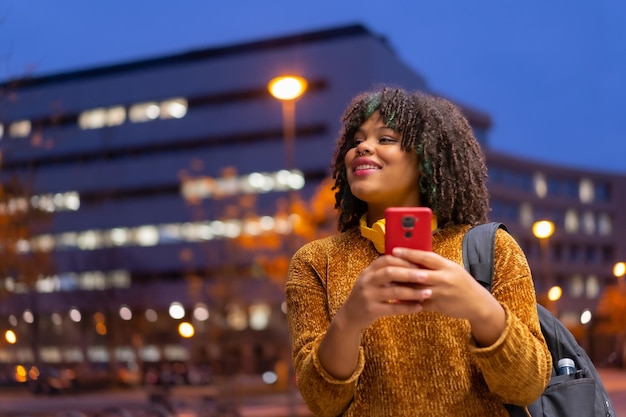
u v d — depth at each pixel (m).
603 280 70.06
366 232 1.77
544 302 10.84
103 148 55.94
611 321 42.50
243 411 21.97
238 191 51.81
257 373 46.66
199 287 51.59
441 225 1.84
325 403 1.62
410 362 1.66
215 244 51.59
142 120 55.47
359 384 1.70
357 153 1.82
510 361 1.48
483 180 1.89
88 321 54.72
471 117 61.62
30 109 57.12
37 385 33.28
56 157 56.72
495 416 1.63
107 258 54.44
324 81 50.72
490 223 1.79
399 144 1.79
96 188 55.75
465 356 1.65
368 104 1.84
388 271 1.39
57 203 56.19
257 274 48.69
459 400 1.63
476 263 1.70
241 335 48.62
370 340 1.69
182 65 55.06
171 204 53.69
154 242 54.03
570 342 2.01
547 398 1.87
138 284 54.06
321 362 1.58
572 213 69.69
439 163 1.78
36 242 31.50
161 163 54.44
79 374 38.53
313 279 1.85
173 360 52.62
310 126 50.59
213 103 53.78
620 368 41.69
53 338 55.44
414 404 1.64
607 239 71.00
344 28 52.03
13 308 54.94
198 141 53.72
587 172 71.06
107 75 57.62
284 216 42.59
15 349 53.41
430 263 1.41
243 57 53.25
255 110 52.25
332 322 1.51
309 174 50.34
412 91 1.89
